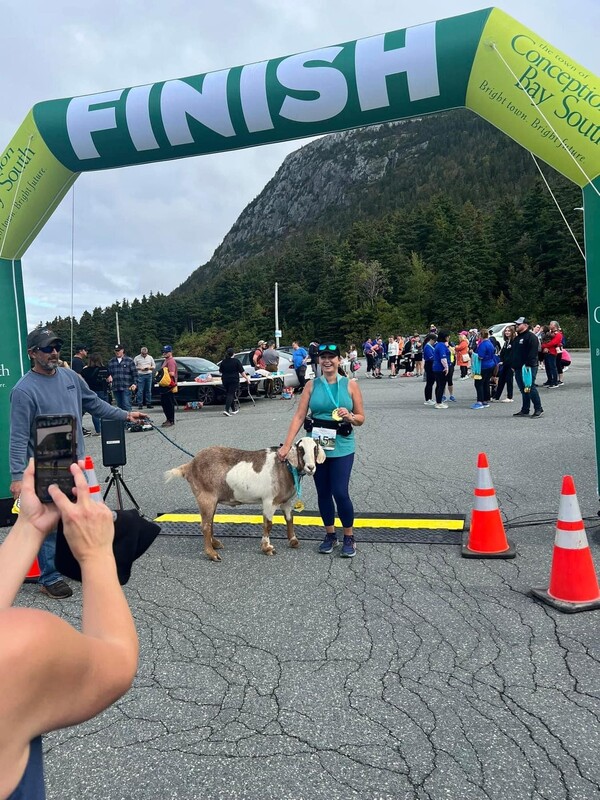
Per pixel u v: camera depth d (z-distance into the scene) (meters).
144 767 2.67
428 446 9.74
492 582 4.58
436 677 3.31
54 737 2.91
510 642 3.67
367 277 80.69
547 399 14.84
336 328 80.38
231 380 15.01
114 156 6.07
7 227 6.18
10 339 6.21
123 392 13.62
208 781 2.57
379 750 2.73
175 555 5.45
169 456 10.09
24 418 4.49
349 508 5.18
